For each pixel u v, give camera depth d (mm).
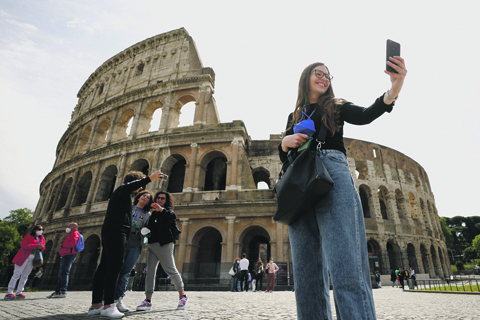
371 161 40969
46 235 36125
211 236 30656
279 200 2465
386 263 34125
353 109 2588
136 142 34125
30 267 10266
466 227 108938
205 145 31531
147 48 43406
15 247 57125
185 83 36156
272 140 35688
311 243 2537
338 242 2139
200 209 28125
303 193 2219
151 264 7059
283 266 24219
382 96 2342
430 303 9078
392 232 37094
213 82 36656
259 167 34094
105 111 40812
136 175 7176
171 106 35469
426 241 41062
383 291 20500
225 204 27516
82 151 40625
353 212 2256
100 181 34531
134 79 41625
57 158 50469
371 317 1938
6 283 30703
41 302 8383
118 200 5961
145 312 6277
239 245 26328
